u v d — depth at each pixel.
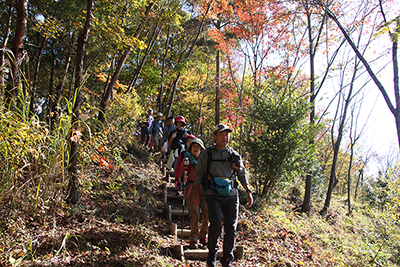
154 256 3.76
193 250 4.32
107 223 4.35
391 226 9.24
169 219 5.63
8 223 3.22
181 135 6.90
